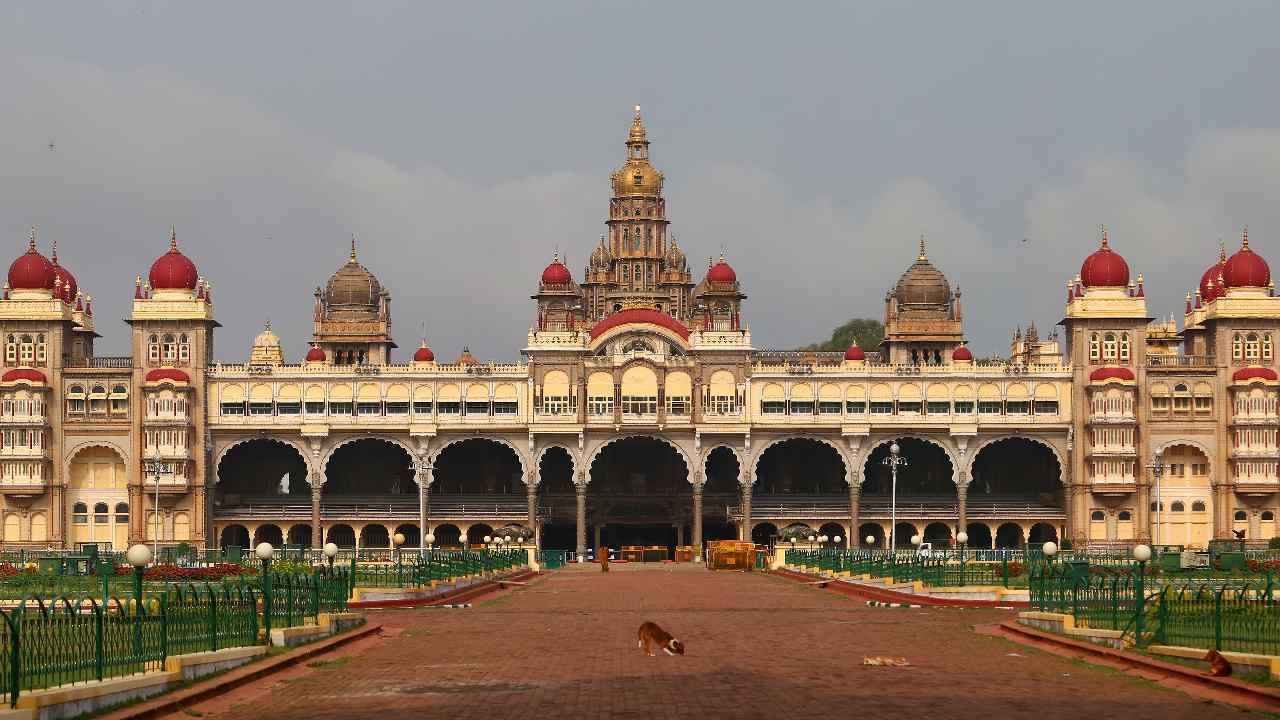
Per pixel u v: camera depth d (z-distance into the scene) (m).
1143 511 153.00
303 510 156.88
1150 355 164.12
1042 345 176.00
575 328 175.25
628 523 162.62
